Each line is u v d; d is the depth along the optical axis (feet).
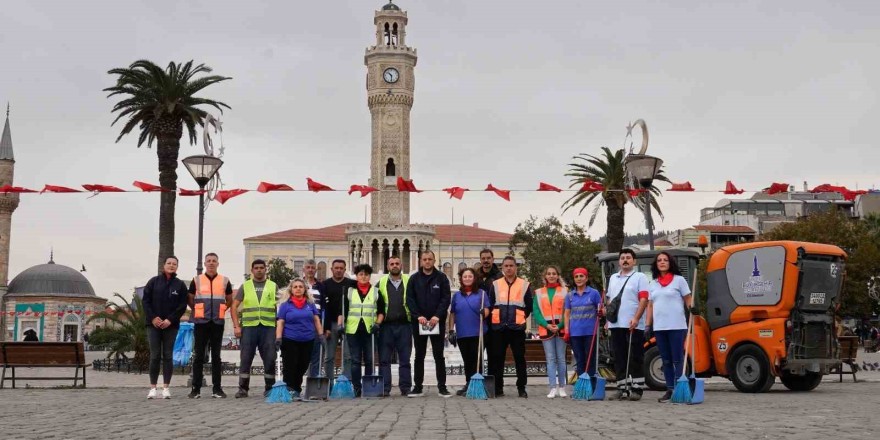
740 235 374.43
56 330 355.77
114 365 138.10
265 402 59.21
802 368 70.69
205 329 65.46
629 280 59.77
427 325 64.39
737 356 71.15
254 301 65.16
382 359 65.82
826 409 49.90
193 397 65.31
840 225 243.40
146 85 154.61
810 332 71.82
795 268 69.56
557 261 258.16
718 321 72.95
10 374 120.88
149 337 63.93
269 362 65.10
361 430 39.27
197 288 65.57
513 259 64.85
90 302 366.43
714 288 73.46
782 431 37.42
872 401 58.23
